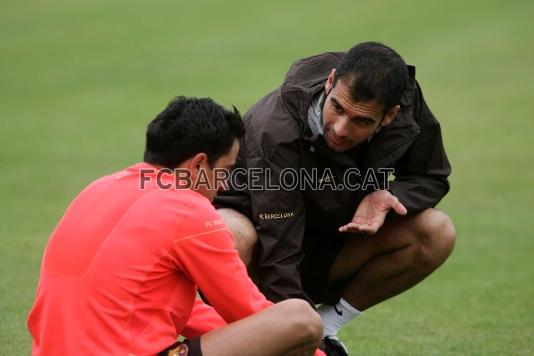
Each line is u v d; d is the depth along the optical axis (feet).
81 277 39.29
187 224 39.99
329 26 252.83
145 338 39.34
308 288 55.36
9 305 65.10
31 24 270.05
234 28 255.91
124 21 269.85
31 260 79.97
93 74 210.18
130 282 39.17
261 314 40.78
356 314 55.47
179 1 293.23
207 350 40.06
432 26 247.50
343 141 47.32
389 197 50.29
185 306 41.16
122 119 167.53
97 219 40.14
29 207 105.29
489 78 196.85
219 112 42.14
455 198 112.98
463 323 64.59
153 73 209.67
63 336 39.04
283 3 282.97
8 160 134.62
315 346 41.29
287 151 48.32
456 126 159.12
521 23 244.63
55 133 155.63
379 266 54.08
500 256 86.33
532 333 61.82
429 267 53.47
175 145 41.27
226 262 40.63
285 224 48.37
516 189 116.98
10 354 54.44
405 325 64.13
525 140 147.43
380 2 276.41
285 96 49.03
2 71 214.48
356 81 45.57
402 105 49.75
